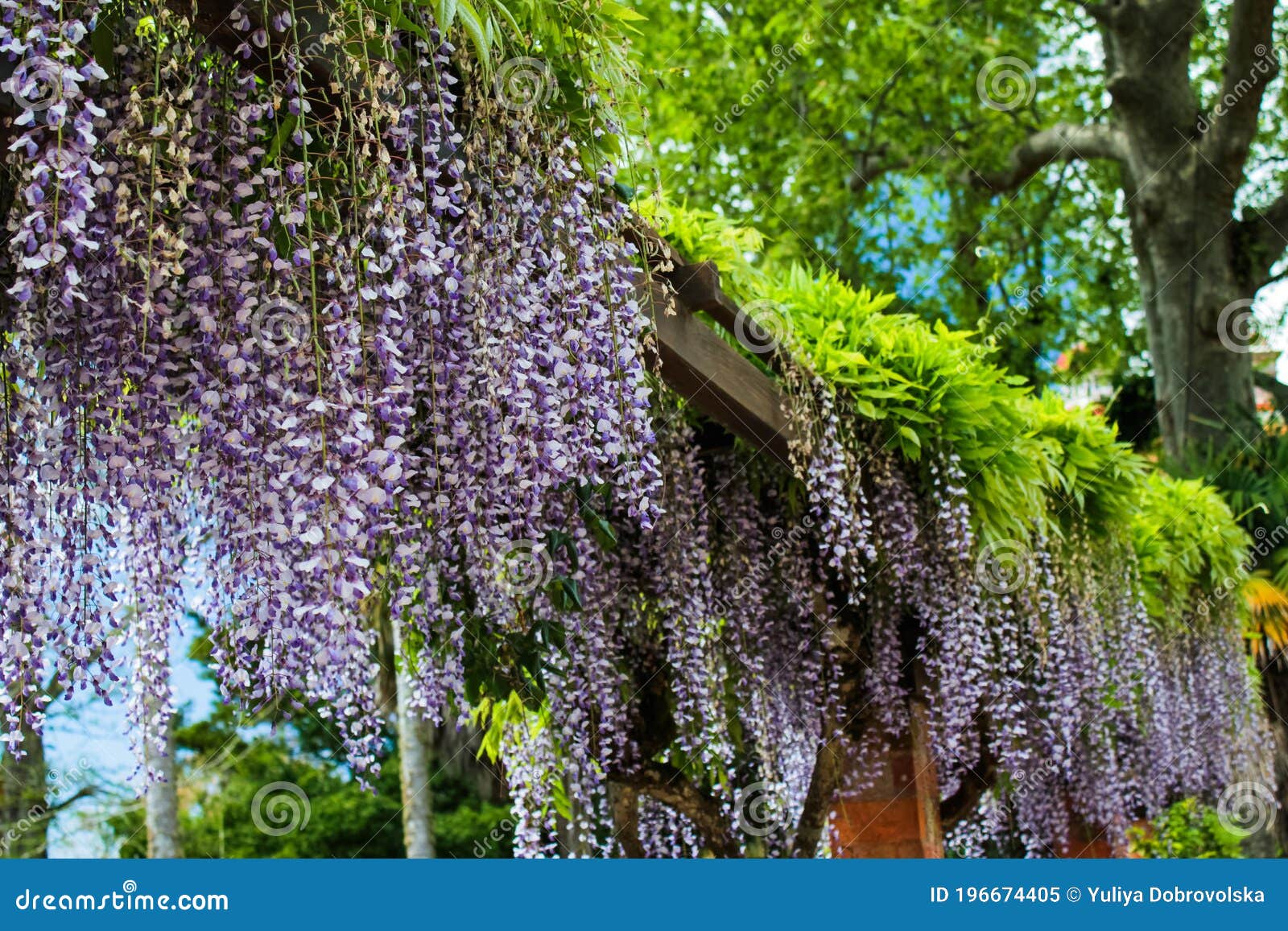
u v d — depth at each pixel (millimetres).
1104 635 4789
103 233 1509
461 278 1878
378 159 1666
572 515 2723
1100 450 4637
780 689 3920
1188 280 9969
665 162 10438
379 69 1627
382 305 1702
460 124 1929
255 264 1656
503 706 3441
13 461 1577
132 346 1596
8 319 1612
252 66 1650
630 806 3836
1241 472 7457
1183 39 9992
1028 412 4398
